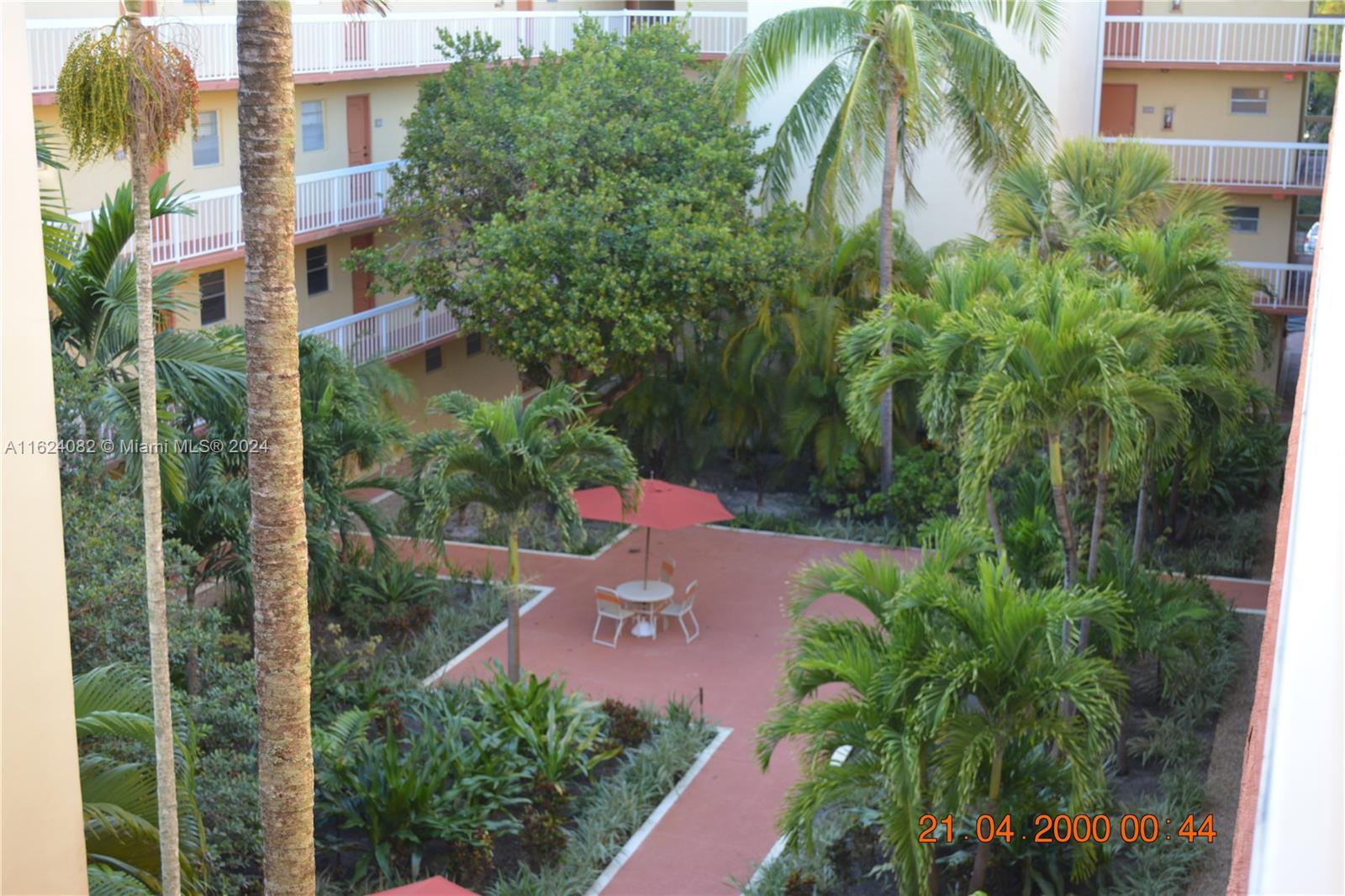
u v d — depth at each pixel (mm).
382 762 13672
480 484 16250
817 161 24125
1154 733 15453
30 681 5004
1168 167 20859
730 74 23484
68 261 12188
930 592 10562
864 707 10516
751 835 14086
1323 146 29734
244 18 6754
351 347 24266
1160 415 12984
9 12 4906
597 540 23719
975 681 10242
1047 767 11242
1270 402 24594
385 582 19656
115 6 19844
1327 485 1947
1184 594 15133
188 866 8812
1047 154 24578
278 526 7266
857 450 25078
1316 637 1572
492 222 23047
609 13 30469
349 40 24906
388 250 24562
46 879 5109
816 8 22891
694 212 23375
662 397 25828
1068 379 12125
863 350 14234
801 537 24172
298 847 7578
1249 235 31328
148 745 9617
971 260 15102
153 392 7773
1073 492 16828
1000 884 12148
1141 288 15992
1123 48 31281
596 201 22203
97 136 6895
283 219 6992
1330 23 29109
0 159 4844
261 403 7145
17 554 4934
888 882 12766
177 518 14109
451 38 25953
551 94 23547
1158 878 12055
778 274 23750
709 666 18547
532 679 15719
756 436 26828
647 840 14016
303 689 7496
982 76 22531
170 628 11562
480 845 13086
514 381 33875
